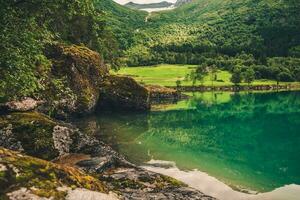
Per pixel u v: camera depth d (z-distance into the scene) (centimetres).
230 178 2944
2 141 2350
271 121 6744
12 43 2383
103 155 2478
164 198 1777
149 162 3325
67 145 2523
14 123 2458
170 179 2059
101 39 10025
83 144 2602
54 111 4631
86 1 2581
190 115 7094
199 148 4078
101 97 6222
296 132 5475
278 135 5200
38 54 2514
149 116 6500
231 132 5372
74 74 5416
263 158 3744
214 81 16412
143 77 16062
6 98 3003
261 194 2573
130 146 3966
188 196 1864
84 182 1113
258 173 3138
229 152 3962
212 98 11494
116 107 6347
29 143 2381
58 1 2486
